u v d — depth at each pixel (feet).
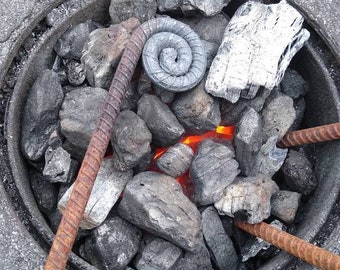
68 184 1.05
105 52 1.03
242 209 1.00
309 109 1.19
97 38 1.06
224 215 1.06
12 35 1.03
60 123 1.00
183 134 1.05
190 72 1.01
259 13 1.07
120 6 1.09
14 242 0.91
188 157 1.03
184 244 0.95
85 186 0.86
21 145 1.03
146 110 1.02
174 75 1.00
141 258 0.98
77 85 1.09
